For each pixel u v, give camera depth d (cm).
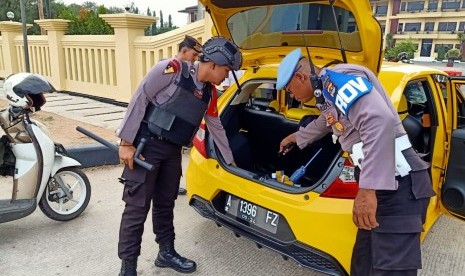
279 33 264
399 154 183
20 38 1072
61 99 875
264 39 278
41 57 1016
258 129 327
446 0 5056
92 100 872
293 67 184
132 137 227
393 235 184
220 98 323
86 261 280
